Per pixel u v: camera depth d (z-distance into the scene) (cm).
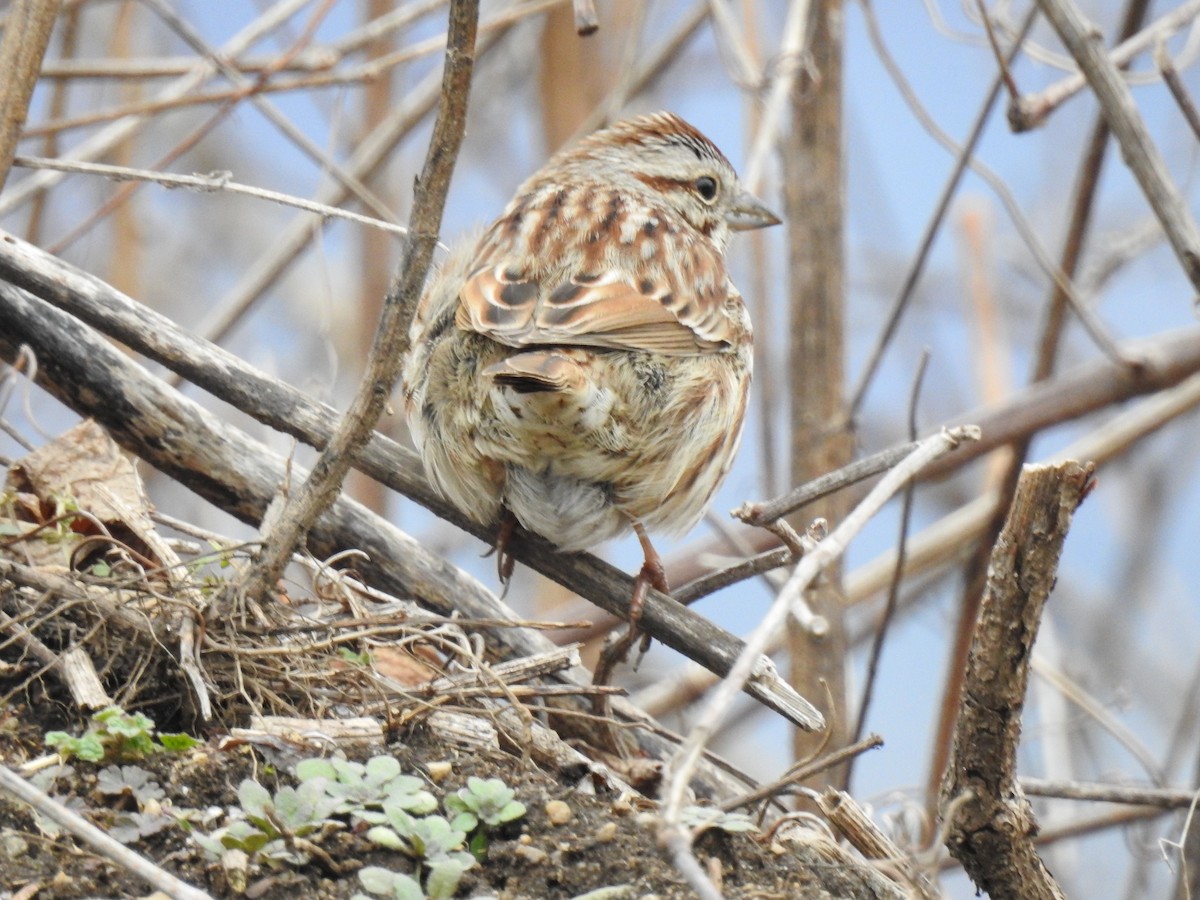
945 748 1187
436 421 798
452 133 647
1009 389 1400
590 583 833
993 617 657
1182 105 1004
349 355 1392
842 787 1075
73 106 1415
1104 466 1310
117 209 1319
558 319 779
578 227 875
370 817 624
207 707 687
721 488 895
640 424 793
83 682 699
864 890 671
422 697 729
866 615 1312
